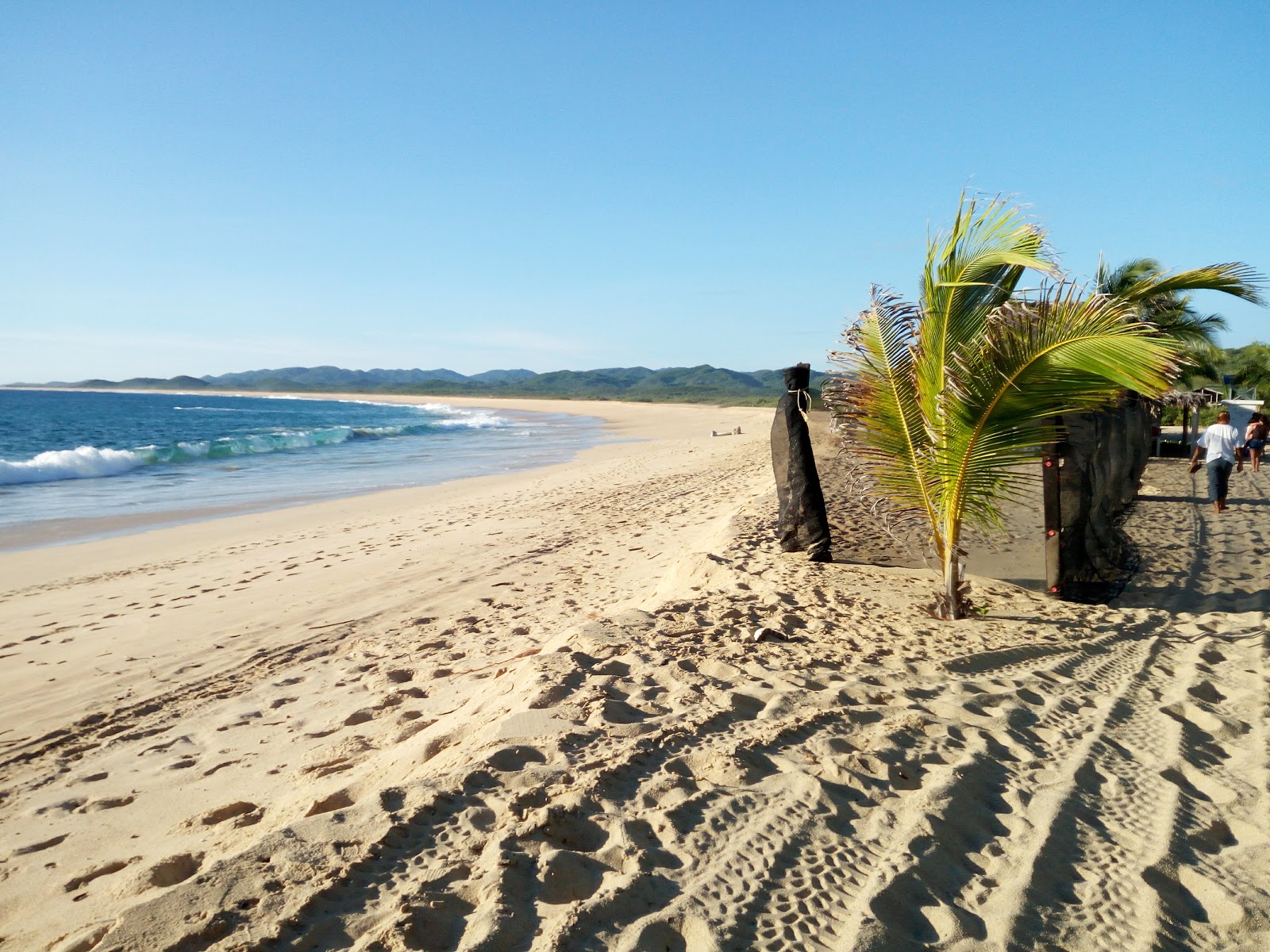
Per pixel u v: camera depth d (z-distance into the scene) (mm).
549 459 26906
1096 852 2930
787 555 8125
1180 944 2461
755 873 2600
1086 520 7418
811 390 8117
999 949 2348
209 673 6016
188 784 4086
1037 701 4383
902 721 3893
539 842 2688
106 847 3422
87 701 5477
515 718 3717
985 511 6363
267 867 2502
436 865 2570
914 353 5863
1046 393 5391
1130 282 12227
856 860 2730
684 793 3096
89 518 14047
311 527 13016
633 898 2430
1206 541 9500
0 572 9820
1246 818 3248
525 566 9477
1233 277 5023
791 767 3363
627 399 176875
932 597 6738
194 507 15406
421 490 17859
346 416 73438
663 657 4859
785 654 5082
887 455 6258
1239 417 24031
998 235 5484
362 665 6039
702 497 14984
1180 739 3951
